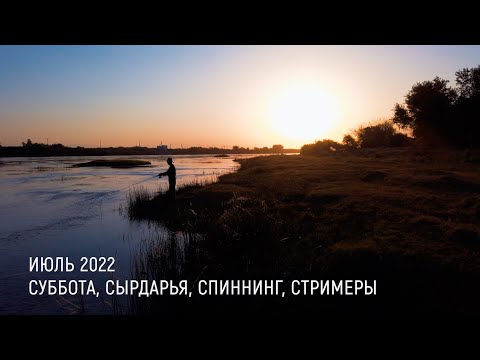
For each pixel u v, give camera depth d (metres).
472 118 49.59
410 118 59.62
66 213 20.05
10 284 9.76
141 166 72.19
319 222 13.68
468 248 9.64
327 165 38.56
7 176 45.75
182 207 19.84
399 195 17.42
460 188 19.25
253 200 17.56
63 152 154.88
